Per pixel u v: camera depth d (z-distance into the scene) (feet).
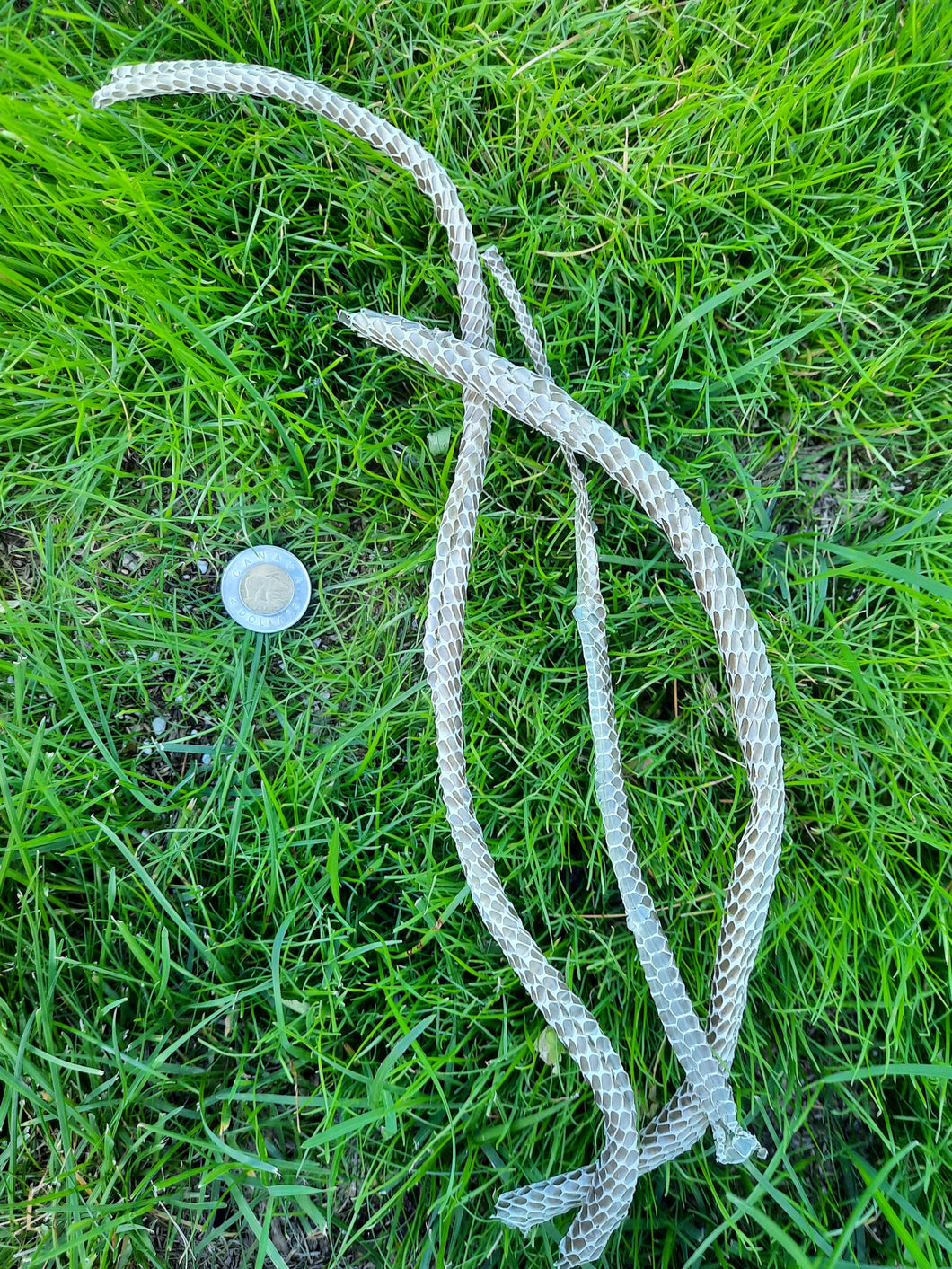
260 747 0.97
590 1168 0.86
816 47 0.98
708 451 0.97
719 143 0.96
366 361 0.98
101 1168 0.87
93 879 0.95
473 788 0.95
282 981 0.92
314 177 0.96
